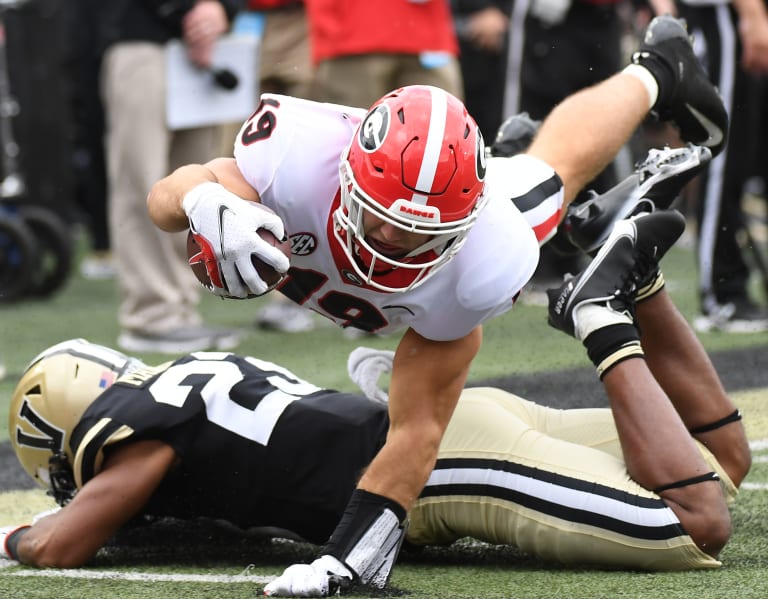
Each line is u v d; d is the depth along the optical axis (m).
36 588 9.85
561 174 11.15
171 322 21.00
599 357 10.46
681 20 12.57
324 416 10.50
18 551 10.48
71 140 31.91
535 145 11.34
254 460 10.45
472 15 26.31
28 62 28.98
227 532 11.64
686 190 33.03
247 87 20.61
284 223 9.29
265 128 9.28
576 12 23.41
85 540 10.34
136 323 20.98
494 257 9.23
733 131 20.31
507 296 9.35
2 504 13.19
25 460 11.19
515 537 10.39
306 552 11.31
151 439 10.30
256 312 25.39
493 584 10.00
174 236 21.00
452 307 9.34
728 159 20.45
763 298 24.69
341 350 20.52
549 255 24.23
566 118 11.45
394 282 9.26
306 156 9.15
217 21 19.81
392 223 8.70
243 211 8.56
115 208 20.72
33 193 29.34
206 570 10.59
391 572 9.90
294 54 23.05
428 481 10.57
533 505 10.24
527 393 15.71
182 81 20.08
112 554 11.11
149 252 20.84
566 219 12.20
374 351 11.23
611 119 11.55
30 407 10.91
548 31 23.56
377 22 20.83
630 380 10.30
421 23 21.03
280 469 10.45
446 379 9.71
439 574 10.43
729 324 20.94
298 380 11.02
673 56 12.21
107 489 10.27
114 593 9.73
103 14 20.19
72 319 24.42
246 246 8.47
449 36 21.53
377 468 9.77
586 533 10.12
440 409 9.77
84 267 31.45
